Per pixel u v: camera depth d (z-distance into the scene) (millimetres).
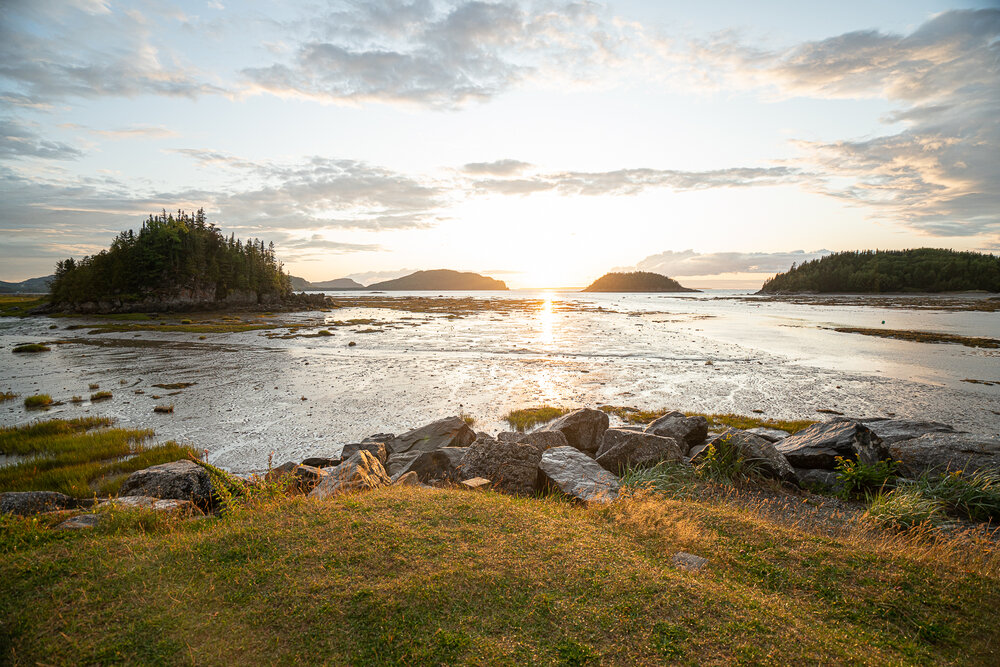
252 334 66938
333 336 65125
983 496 10109
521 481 10789
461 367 40750
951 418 24859
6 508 9828
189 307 114688
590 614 5180
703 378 36188
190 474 12023
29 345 50688
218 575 5906
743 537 7746
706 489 11359
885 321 83000
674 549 7238
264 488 9859
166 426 23391
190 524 8375
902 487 10805
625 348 53031
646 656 4609
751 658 4598
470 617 5086
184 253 120375
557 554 6480
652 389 32375
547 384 33875
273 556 6305
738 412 26484
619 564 6309
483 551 6434
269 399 28891
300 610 5203
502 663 4480
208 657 4574
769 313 111125
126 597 5504
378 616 5082
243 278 128125
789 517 9703
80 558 6395
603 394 30922
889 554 7195
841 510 10359
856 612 5746
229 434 22094
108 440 21000
